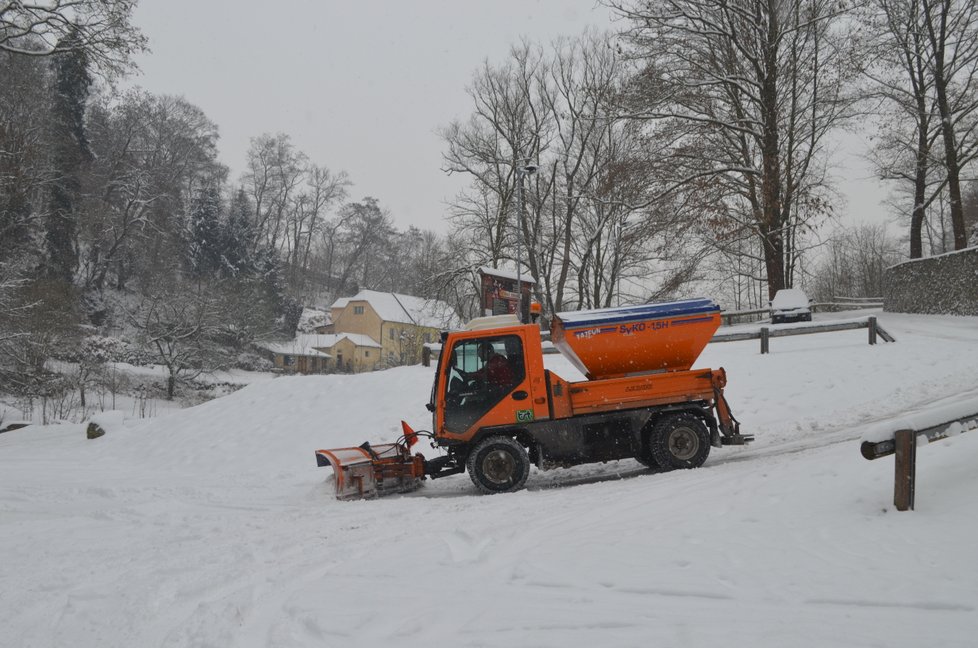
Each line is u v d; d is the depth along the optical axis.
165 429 16.78
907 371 13.12
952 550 4.10
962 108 29.09
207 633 3.95
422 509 7.29
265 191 78.00
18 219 36.47
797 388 12.84
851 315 30.66
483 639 3.51
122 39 22.33
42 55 22.48
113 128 59.41
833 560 4.18
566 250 37.41
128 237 55.91
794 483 5.91
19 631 4.29
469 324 9.16
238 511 8.37
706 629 3.43
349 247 91.88
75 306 42.59
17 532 7.31
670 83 24.73
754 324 25.39
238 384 47.00
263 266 64.19
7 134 32.22
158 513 8.26
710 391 8.88
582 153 37.16
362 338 68.25
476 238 36.47
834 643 3.18
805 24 24.25
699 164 25.62
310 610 4.09
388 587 4.43
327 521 6.98
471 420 8.66
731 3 25.22
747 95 24.88
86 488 10.48
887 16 28.06
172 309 44.53
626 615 3.68
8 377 32.53
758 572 4.11
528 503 7.09
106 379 39.06
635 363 9.07
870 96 26.59
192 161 70.62
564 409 8.67
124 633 4.13
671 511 5.69
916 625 3.31
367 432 13.53
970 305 23.41
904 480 4.87
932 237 60.09
